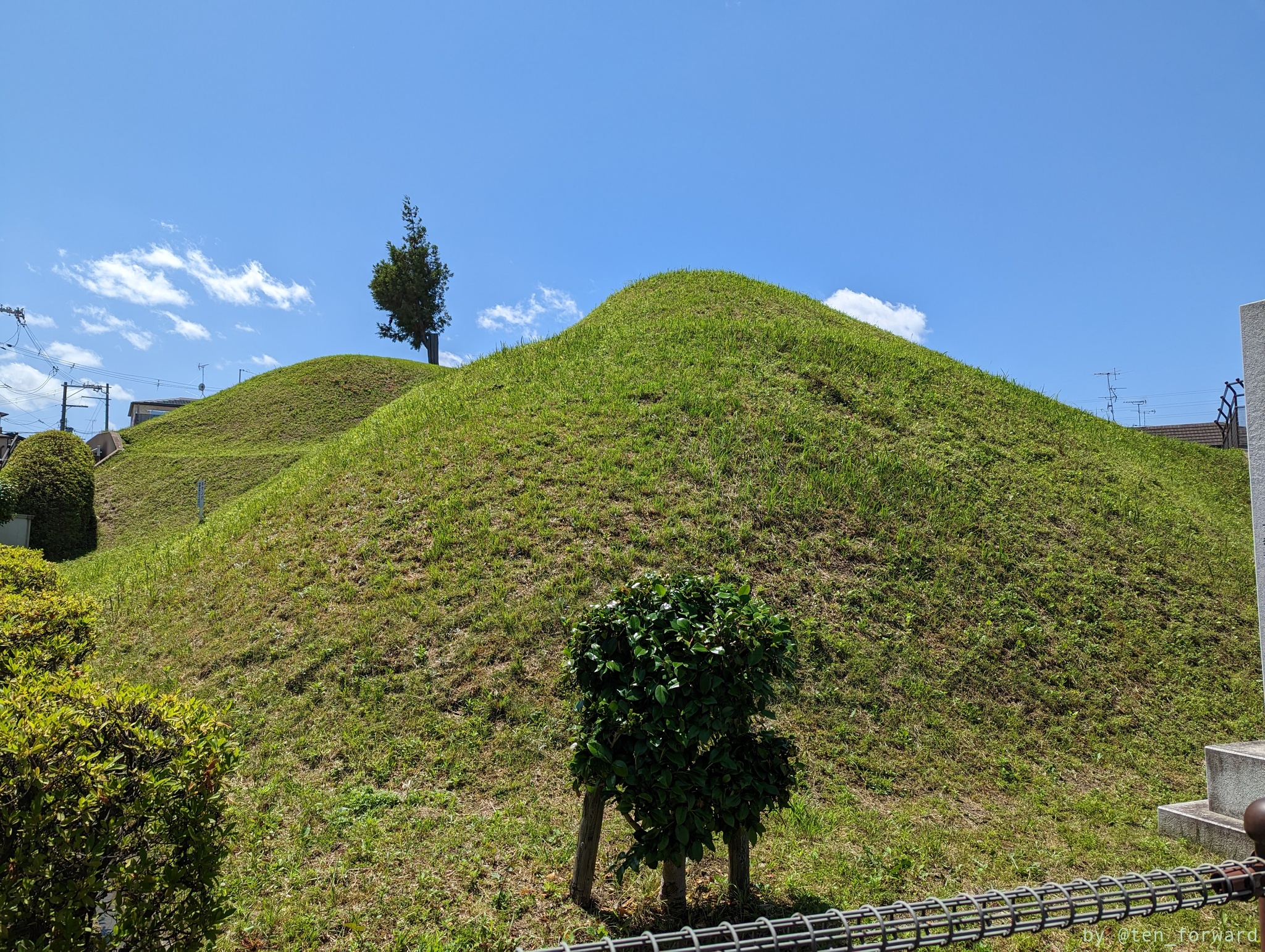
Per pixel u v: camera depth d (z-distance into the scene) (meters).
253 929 3.71
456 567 8.16
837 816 5.28
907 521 9.48
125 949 2.66
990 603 8.40
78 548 18.34
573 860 4.44
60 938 2.44
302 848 4.53
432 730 6.04
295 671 6.79
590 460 10.12
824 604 7.93
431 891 4.08
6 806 2.49
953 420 12.67
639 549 8.38
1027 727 6.83
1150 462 14.66
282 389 26.47
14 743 2.55
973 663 7.49
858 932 2.37
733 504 9.30
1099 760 6.48
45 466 18.20
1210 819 4.99
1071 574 9.28
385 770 5.56
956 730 6.62
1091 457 12.98
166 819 2.72
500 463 10.19
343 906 3.95
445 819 4.96
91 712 2.90
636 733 3.63
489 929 3.72
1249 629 9.02
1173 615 8.98
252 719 6.21
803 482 9.88
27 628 5.73
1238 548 11.19
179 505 19.61
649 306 16.83
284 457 21.16
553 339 15.39
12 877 2.40
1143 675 7.81
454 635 7.14
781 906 4.02
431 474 10.20
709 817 3.61
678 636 3.57
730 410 11.39
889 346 15.65
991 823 5.44
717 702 3.61
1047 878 4.59
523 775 5.58
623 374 12.66
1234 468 16.33
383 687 6.52
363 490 10.12
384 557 8.50
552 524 8.83
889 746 6.31
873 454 10.71
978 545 9.34
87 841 2.53
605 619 3.84
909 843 4.97
